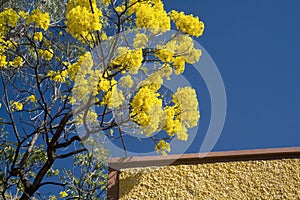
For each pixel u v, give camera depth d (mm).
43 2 6066
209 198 4250
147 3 4566
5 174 5520
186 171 4441
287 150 4469
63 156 5117
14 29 5352
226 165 4461
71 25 4098
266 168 4391
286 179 4297
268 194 4223
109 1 4848
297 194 4191
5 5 5953
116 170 4473
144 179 4406
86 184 5934
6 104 5746
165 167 4469
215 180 4363
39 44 5719
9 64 5445
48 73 5559
